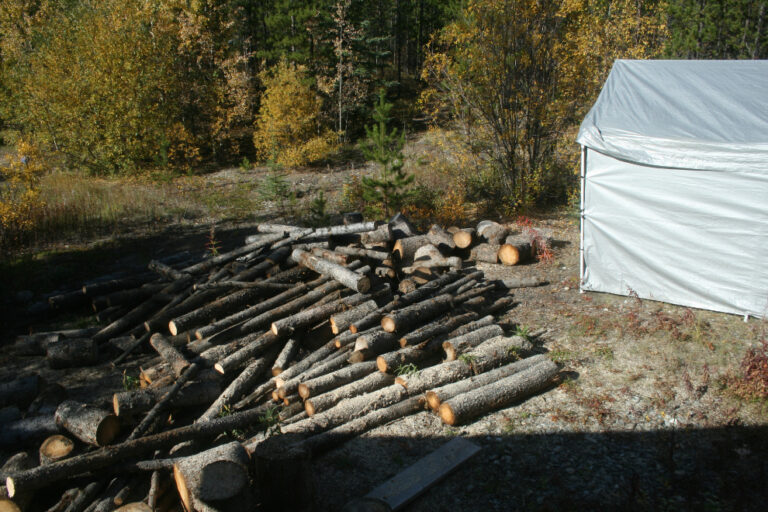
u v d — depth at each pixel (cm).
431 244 1002
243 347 684
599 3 1582
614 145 832
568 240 1198
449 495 483
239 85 2419
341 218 1273
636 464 514
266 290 835
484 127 1444
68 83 2103
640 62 1118
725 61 1102
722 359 676
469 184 1509
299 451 443
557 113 1384
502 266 1066
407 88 3659
